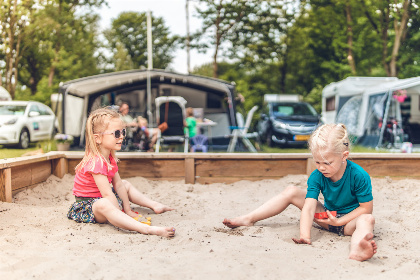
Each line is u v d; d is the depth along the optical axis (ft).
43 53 77.66
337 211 9.41
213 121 37.24
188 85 36.42
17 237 8.73
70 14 79.66
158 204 11.92
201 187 14.80
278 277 6.79
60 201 12.75
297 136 38.19
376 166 15.31
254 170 15.58
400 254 8.03
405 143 32.14
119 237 8.97
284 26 88.63
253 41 90.63
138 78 35.68
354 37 71.36
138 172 15.65
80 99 35.06
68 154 15.29
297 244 8.68
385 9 62.90
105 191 10.15
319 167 8.50
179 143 32.04
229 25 87.71
